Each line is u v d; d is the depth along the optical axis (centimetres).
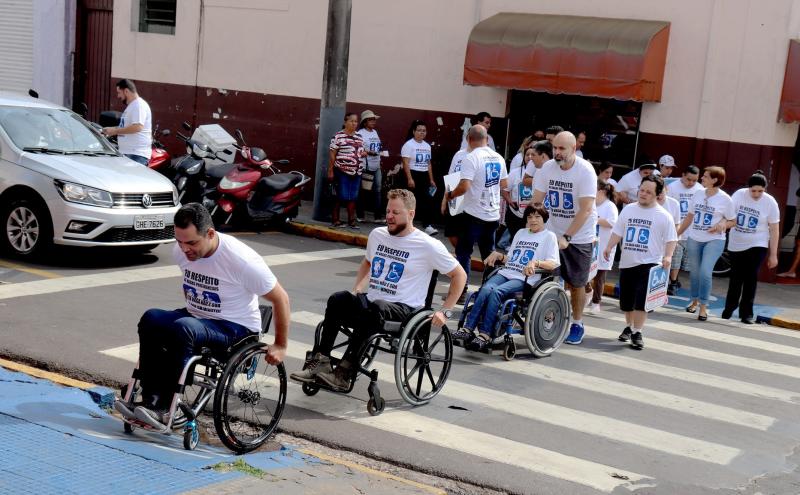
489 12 1655
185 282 591
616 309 1201
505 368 861
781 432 745
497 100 1656
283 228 1548
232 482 527
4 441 549
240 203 1461
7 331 802
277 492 521
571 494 582
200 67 1969
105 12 2106
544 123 1631
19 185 1085
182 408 570
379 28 1758
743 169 1467
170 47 2000
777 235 1162
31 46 2184
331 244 1468
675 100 1508
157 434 605
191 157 1509
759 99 1446
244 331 597
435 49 1708
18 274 1020
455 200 1086
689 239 1188
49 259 1115
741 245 1170
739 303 1195
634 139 1552
